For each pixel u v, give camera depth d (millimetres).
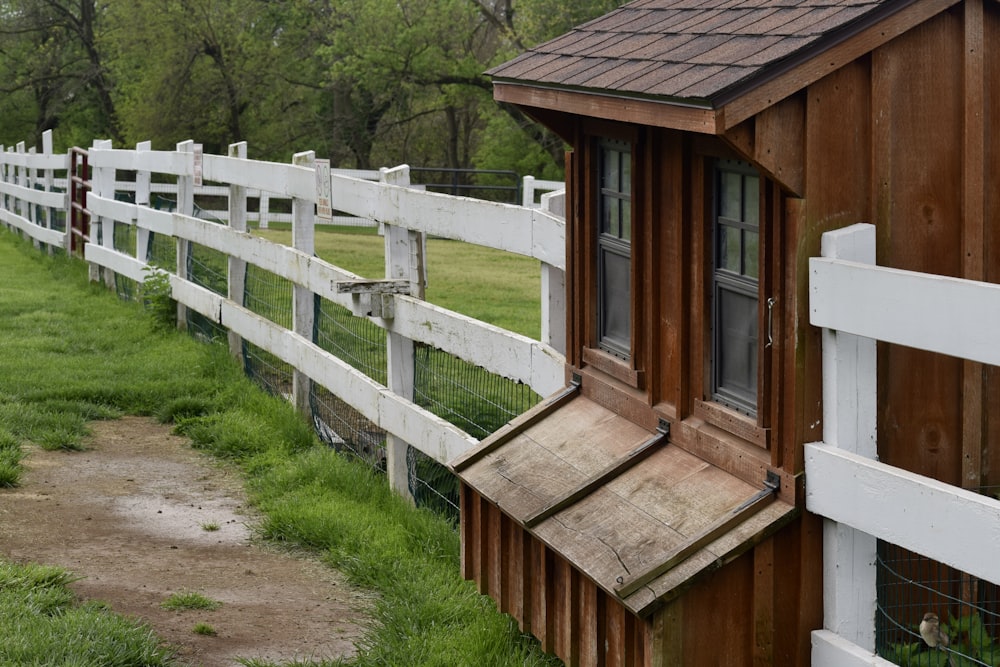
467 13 36562
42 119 50500
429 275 17312
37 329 12344
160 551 6352
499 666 4672
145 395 9555
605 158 4711
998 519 2982
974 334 3018
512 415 6984
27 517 6828
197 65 40281
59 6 47938
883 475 3287
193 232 11484
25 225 20938
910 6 3398
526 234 5664
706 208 3975
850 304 3346
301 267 8594
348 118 39969
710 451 3990
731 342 3955
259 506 7066
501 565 4797
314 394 8875
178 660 4914
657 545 3760
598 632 4047
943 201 3617
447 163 43906
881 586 3717
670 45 4027
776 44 3434
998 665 3570
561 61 4543
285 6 40062
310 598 5715
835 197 3502
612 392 4688
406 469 7055
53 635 4801
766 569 3625
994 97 3625
